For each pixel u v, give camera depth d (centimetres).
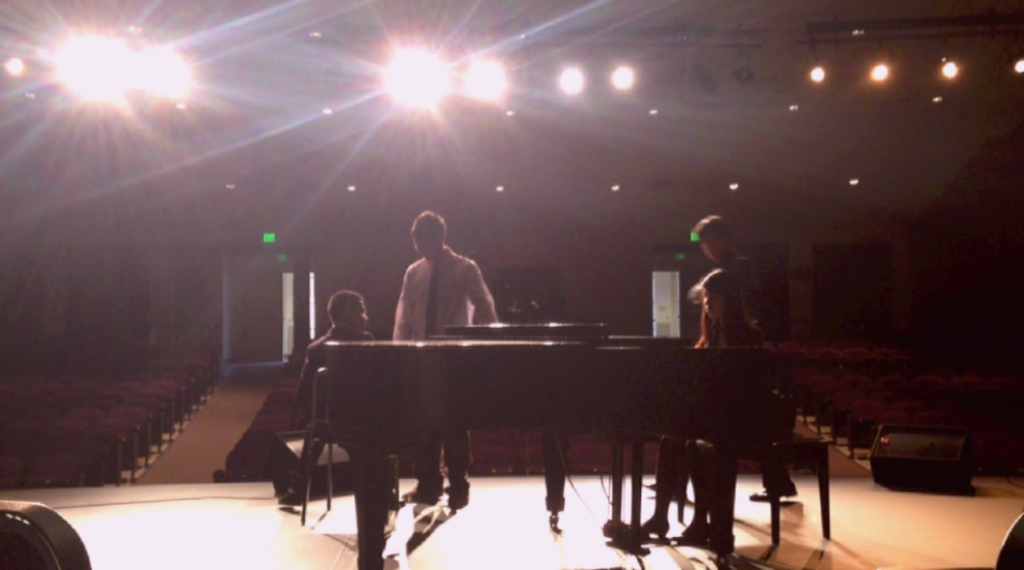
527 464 721
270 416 915
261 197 1644
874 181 1619
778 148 1551
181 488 555
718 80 1352
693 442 401
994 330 1487
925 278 1672
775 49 1290
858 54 1295
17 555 253
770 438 348
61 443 741
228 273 1814
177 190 1616
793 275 1712
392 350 312
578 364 334
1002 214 1467
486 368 320
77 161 1531
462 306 498
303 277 1706
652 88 1381
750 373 347
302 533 433
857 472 855
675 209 1698
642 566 370
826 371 1223
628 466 683
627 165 1608
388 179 1617
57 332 1616
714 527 359
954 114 1415
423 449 490
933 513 479
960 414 874
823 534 422
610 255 1702
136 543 414
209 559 387
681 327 1811
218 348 1697
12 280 1552
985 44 1262
